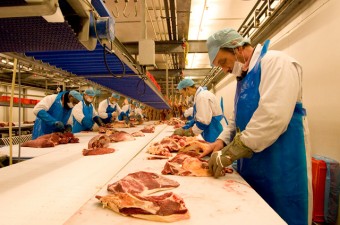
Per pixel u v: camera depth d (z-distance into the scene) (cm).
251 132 151
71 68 363
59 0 137
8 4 101
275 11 435
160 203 109
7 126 775
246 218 104
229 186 145
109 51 243
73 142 367
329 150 352
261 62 166
